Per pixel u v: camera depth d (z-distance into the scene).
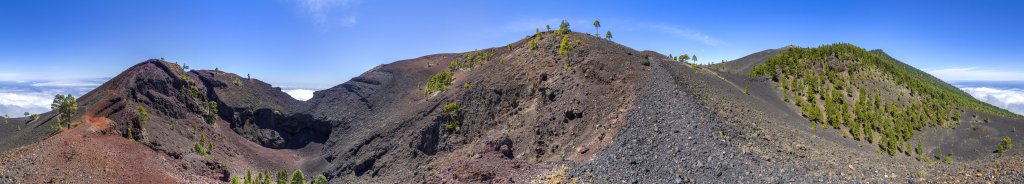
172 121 81.81
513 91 82.94
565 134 64.81
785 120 64.62
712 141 45.41
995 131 85.50
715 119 50.97
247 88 103.75
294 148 94.31
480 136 74.75
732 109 59.38
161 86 87.81
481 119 78.06
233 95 99.62
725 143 44.47
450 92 89.00
